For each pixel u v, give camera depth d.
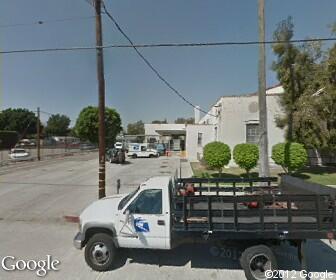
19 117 88.38
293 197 5.39
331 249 7.04
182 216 5.73
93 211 6.40
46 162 32.19
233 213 5.55
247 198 5.48
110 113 63.03
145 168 25.42
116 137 62.19
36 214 10.37
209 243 6.05
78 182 17.59
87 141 63.97
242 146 16.88
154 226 5.83
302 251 5.51
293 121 18.95
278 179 7.74
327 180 15.96
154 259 6.50
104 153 10.91
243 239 5.59
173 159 35.91
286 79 20.05
